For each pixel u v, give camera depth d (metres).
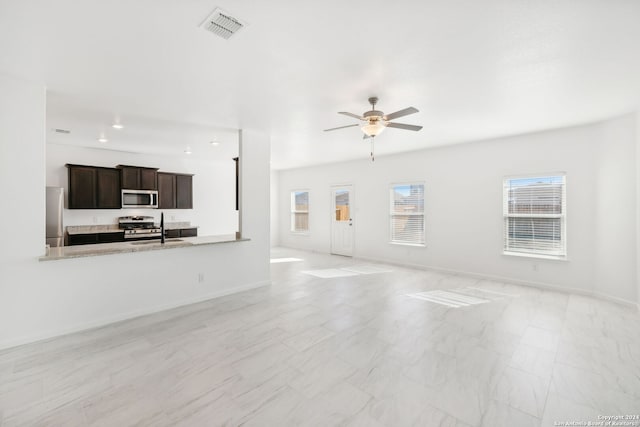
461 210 5.71
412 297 4.33
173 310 3.82
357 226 7.53
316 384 2.22
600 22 1.94
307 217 8.86
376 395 2.10
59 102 3.38
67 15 1.84
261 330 3.18
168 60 2.44
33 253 2.90
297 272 5.96
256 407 1.97
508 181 5.18
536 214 4.88
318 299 4.24
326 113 3.81
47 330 2.99
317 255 7.98
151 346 2.82
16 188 2.80
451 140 5.35
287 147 5.91
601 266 4.23
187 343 2.88
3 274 2.76
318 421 1.84
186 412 1.92
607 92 3.12
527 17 1.89
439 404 2.00
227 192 8.20
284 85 2.94
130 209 6.68
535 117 3.99
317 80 2.83
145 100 3.34
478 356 2.63
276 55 2.37
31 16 1.84
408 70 2.63
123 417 1.87
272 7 1.79
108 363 2.51
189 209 7.55
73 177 5.62
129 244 3.93
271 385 2.21
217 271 4.38
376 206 7.12
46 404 2.00
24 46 2.21
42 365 2.48
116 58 2.40
